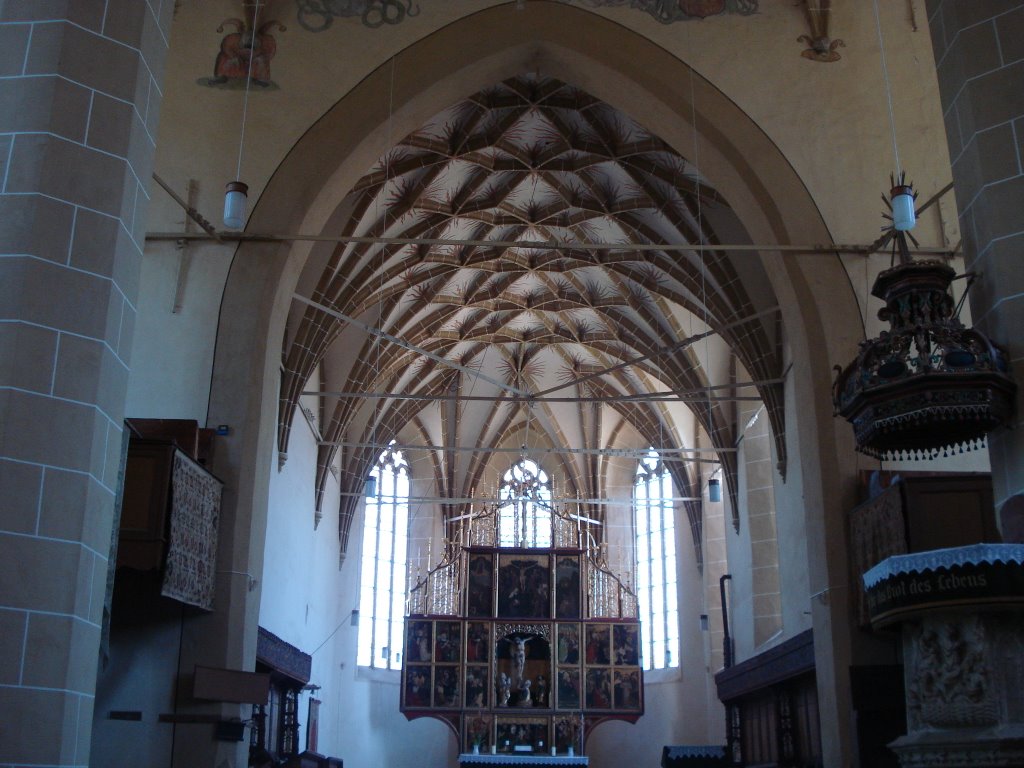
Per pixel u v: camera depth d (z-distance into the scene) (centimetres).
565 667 3183
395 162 2241
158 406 1675
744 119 1838
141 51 983
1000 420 1063
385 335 2244
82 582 855
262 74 1834
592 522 3622
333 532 3058
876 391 1105
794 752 2244
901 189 1333
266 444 1734
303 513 2623
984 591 865
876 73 1859
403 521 3612
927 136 1831
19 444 838
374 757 3259
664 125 1898
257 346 1706
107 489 911
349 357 2859
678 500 3294
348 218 2264
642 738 3416
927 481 1496
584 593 3297
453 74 1859
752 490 2702
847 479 1711
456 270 2836
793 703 2284
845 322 1758
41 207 888
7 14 948
